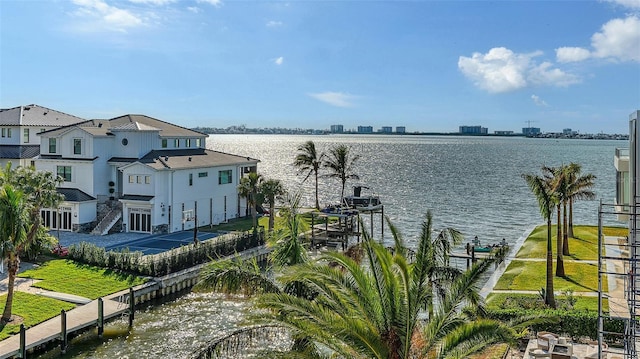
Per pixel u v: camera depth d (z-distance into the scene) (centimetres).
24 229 2862
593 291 3412
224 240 4409
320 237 5366
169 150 6034
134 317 3266
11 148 6353
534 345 2542
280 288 1792
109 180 5647
